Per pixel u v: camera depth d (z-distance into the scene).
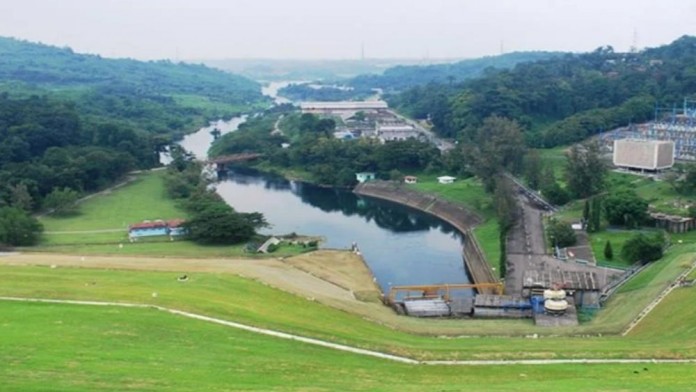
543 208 193.88
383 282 149.75
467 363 76.81
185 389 56.62
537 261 147.00
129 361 65.12
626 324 100.56
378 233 199.25
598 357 77.75
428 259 170.00
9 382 55.88
